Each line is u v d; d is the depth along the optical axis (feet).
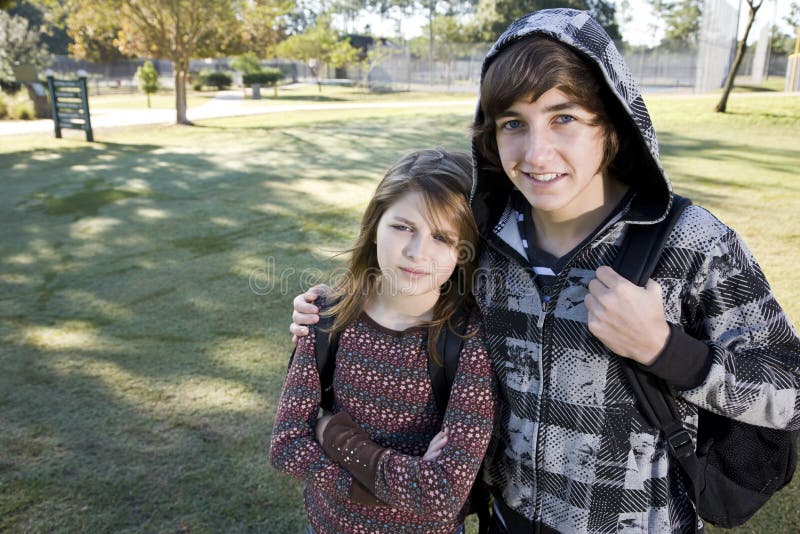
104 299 12.92
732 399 2.98
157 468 7.33
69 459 7.52
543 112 2.96
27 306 12.67
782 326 3.05
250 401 8.79
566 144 2.98
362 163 28.27
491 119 3.20
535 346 3.41
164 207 20.77
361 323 3.84
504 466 3.70
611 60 2.91
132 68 134.72
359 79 125.90
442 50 119.14
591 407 3.30
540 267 3.44
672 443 3.19
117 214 20.07
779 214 16.94
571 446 3.36
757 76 89.15
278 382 9.32
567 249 3.41
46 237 17.80
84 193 23.18
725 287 3.05
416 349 3.69
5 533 6.37
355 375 3.77
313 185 23.65
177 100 47.65
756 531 6.08
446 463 3.40
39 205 21.54
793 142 29.81
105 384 9.34
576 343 3.29
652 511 3.32
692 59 101.14
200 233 17.65
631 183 3.30
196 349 10.45
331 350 3.90
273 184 23.95
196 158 30.78
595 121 2.99
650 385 3.17
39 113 57.11
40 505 6.75
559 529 3.49
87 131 37.93
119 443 7.84
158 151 33.55
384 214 3.71
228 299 12.66
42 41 148.66
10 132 43.65
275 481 7.09
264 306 12.23
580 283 3.27
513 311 3.50
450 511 3.36
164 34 46.65
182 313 12.02
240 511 6.62
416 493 3.35
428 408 3.72
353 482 3.52
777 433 3.25
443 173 3.63
